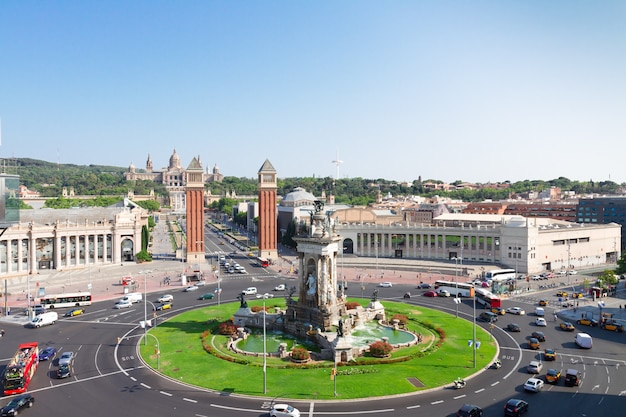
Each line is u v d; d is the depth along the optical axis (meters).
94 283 184.88
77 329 119.94
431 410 72.38
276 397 77.44
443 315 132.38
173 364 93.06
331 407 73.69
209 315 133.00
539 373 87.62
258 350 102.00
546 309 139.12
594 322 120.44
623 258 181.88
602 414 70.81
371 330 116.75
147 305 147.50
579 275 199.38
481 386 81.81
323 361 94.31
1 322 128.12
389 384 82.19
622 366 91.56
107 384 83.69
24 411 73.06
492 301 136.25
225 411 72.62
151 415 71.44
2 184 99.38
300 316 115.50
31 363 86.94
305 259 116.62
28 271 195.50
